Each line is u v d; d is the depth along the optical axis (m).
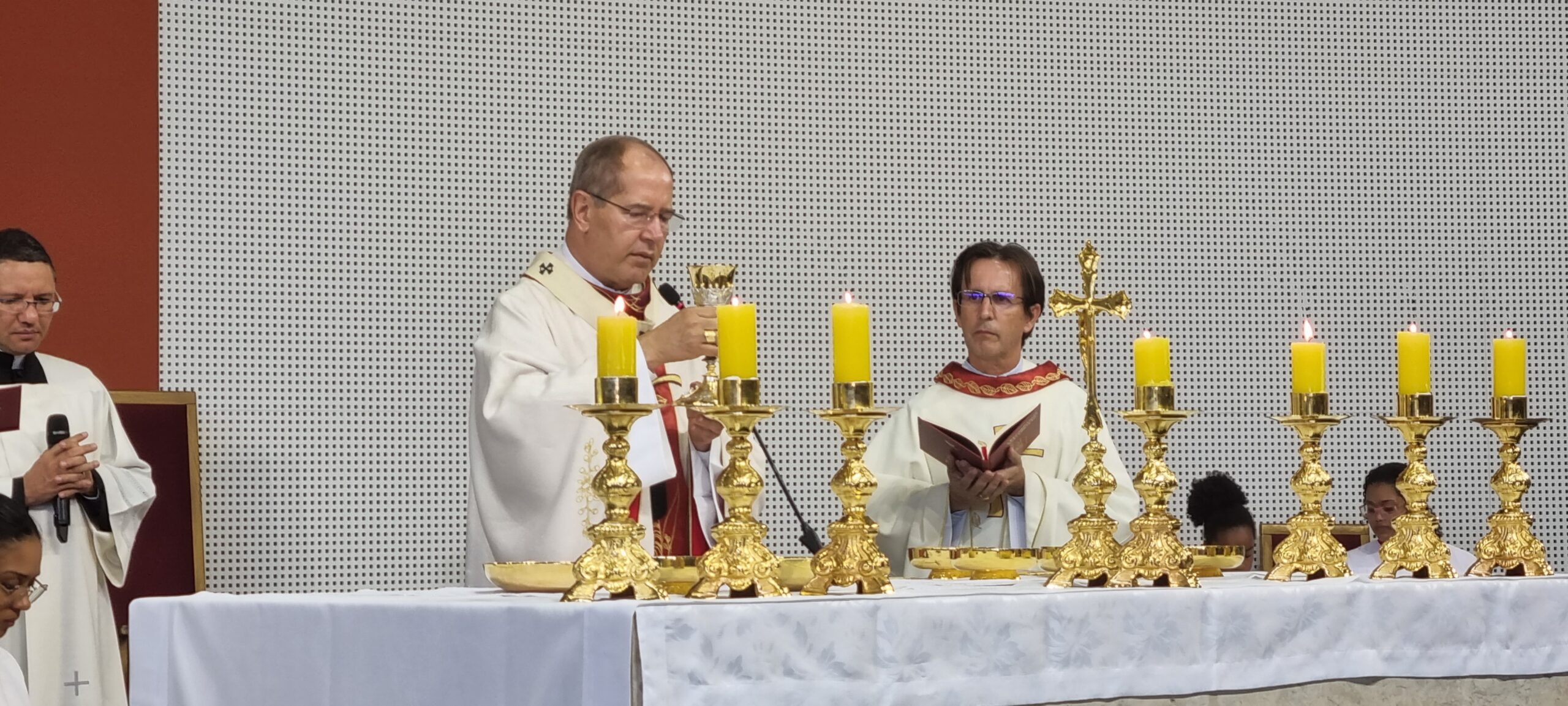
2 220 5.49
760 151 6.29
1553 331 6.86
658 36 6.22
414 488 5.93
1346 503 6.69
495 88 6.05
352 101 5.91
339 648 2.63
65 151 5.59
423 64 5.98
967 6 6.50
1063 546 3.06
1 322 4.82
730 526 2.64
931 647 2.46
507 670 2.36
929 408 4.73
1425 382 3.33
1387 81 6.80
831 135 6.36
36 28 5.58
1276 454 6.65
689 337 3.40
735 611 2.29
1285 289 6.68
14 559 3.49
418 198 5.96
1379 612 2.87
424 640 2.50
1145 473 3.00
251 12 5.81
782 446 6.24
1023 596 2.55
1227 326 6.62
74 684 4.66
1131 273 6.57
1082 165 6.56
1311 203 6.72
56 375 4.95
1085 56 6.59
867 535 2.79
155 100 5.70
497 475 3.60
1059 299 3.07
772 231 6.28
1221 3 6.69
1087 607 2.61
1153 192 6.61
